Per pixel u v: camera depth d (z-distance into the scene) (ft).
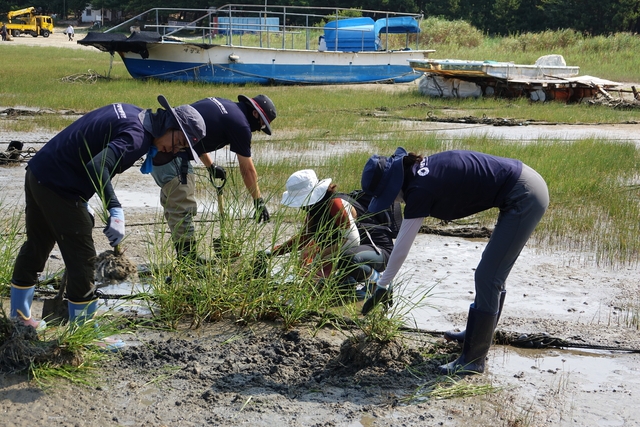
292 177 18.38
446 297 19.43
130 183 32.45
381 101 72.49
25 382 13.64
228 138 18.60
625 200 30.27
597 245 24.58
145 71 86.94
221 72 88.02
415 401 13.61
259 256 17.92
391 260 14.21
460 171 13.73
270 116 19.38
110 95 66.54
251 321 17.24
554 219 26.91
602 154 40.16
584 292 20.07
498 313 15.19
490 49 138.21
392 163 13.97
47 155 13.58
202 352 15.48
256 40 131.85
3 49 151.53
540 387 14.35
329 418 12.92
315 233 17.75
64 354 14.30
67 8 299.58
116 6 257.14
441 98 79.15
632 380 14.83
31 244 14.65
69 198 13.71
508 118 60.44
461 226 26.66
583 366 15.46
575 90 76.74
